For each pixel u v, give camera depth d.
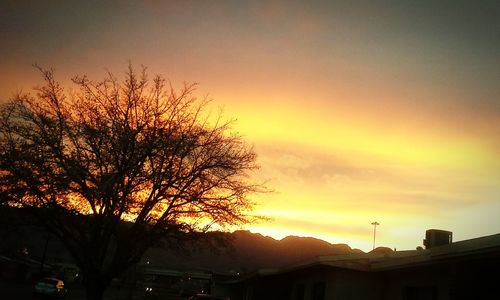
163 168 17.33
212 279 65.50
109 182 16.02
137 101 17.22
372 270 17.27
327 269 19.02
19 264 56.44
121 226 17.78
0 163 15.40
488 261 11.83
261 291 27.64
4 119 15.95
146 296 58.75
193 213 17.86
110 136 16.70
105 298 52.16
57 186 15.90
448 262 12.32
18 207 16.50
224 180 18.03
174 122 17.56
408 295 16.05
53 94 16.78
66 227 17.84
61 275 62.81
